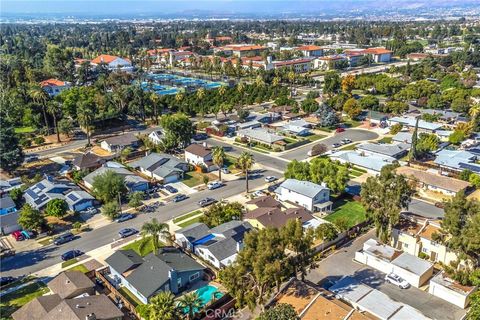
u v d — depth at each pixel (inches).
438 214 3230.8
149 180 3897.6
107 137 5305.1
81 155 4397.1
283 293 2160.4
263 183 3858.3
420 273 2373.3
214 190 3730.3
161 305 1966.0
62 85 7367.1
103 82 7027.6
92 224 3179.1
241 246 2652.6
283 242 2108.8
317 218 3120.1
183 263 2482.8
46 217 3287.4
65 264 2667.3
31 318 2044.8
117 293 2310.5
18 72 7283.5
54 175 4131.4
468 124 4896.7
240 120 5826.8
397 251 2605.8
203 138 5251.0
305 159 4434.1
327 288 2316.7
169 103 6446.9
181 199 3543.3
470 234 2185.0
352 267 2571.4
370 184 2709.2
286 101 6486.2
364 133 5324.8
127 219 3235.7
